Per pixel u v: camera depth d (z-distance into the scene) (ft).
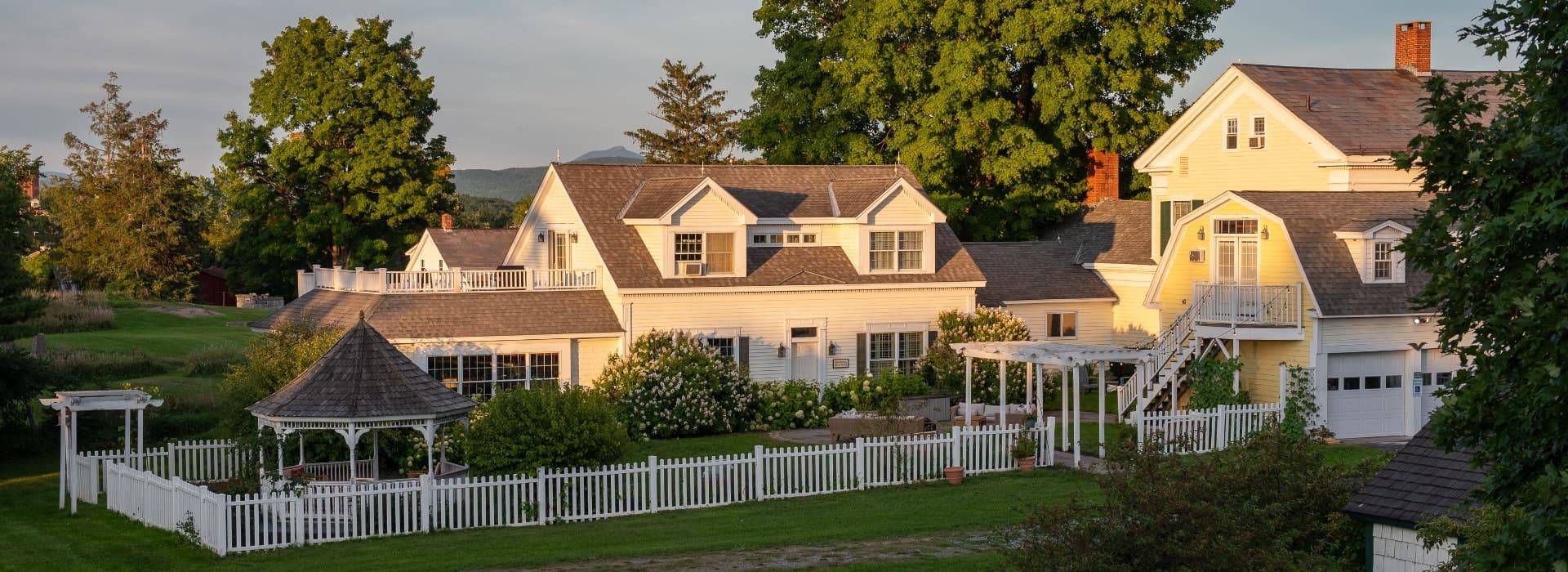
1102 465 108.47
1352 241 124.06
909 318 146.51
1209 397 125.70
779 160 196.75
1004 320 146.20
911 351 146.72
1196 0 184.24
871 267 145.59
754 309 139.95
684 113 302.66
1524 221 40.06
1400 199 131.64
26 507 97.35
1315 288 120.98
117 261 273.54
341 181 226.38
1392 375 126.93
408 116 227.81
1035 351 111.45
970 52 173.68
